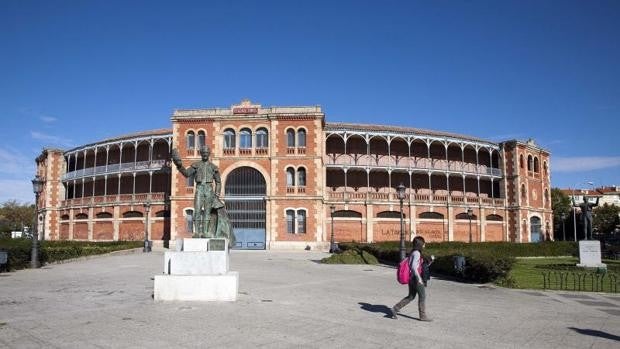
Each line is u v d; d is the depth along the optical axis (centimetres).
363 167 5644
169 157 5772
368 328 1064
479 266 2041
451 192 6278
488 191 6556
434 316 1229
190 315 1177
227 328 1037
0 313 1198
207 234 1522
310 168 5112
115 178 6338
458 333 1034
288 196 5078
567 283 2116
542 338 1005
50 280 1977
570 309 1396
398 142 6112
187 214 5159
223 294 1396
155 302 1366
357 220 5475
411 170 5794
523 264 3344
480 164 6556
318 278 2161
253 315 1188
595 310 1384
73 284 1825
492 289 1862
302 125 5178
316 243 5003
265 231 5097
